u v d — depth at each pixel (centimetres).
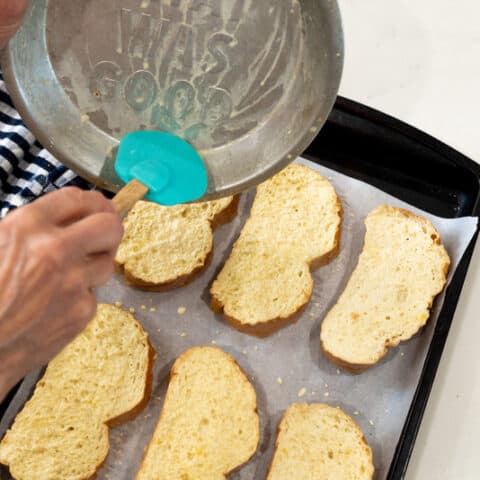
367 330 111
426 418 107
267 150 89
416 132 118
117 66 86
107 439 103
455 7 138
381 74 131
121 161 88
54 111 89
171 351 111
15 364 73
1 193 115
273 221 119
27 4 78
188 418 105
